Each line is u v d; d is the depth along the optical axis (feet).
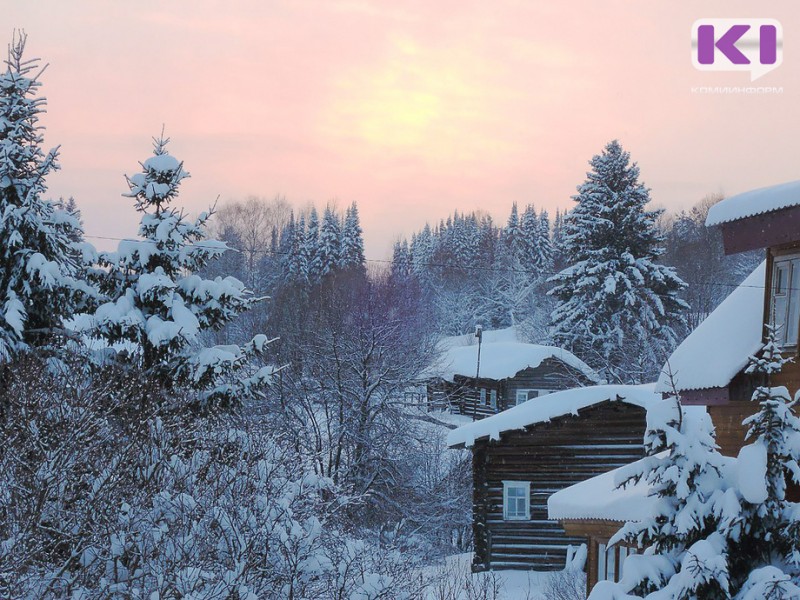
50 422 47.39
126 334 65.36
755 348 53.72
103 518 43.21
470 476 117.60
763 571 32.89
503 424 94.94
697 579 32.99
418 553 87.92
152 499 44.47
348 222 355.97
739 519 34.19
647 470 36.19
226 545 41.88
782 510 34.63
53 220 65.67
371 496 103.14
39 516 41.73
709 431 36.32
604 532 60.23
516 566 94.68
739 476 34.47
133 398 53.83
